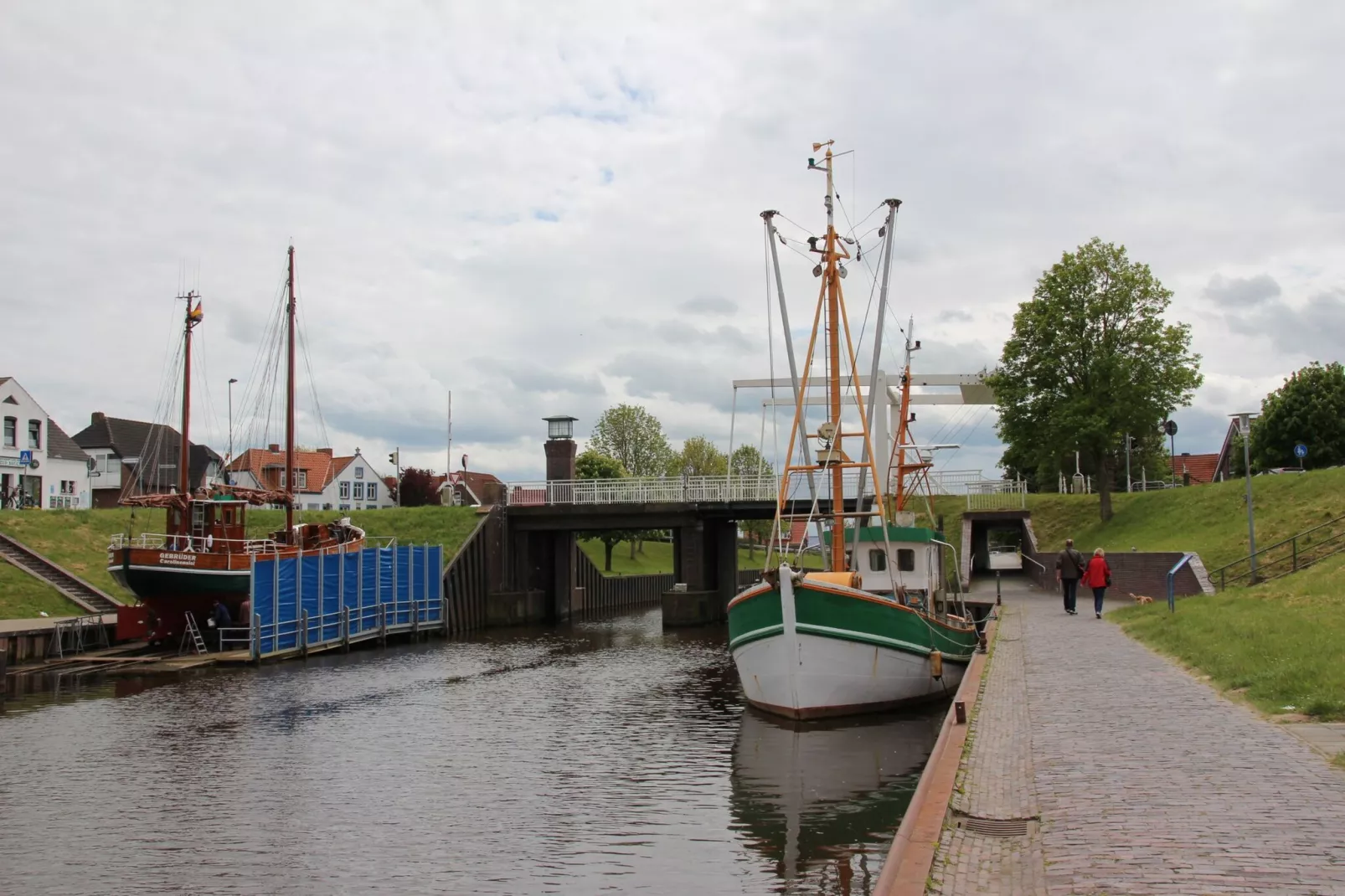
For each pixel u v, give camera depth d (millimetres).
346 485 100250
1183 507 44562
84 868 14055
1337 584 24328
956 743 13180
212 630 41156
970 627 29703
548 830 15547
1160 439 94125
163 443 89938
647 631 53375
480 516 60719
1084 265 48125
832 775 18500
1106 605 35500
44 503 68625
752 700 25062
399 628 47188
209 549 40406
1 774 19688
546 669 36125
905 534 29844
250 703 28078
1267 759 11227
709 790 17781
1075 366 49000
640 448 107938
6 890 13219
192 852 14719
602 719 25328
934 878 8336
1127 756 11766
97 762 20703
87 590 42938
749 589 24094
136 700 28656
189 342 46344
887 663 24031
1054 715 14695
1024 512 53250
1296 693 14500
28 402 67312
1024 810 10094
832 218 25922
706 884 12938
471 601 54906
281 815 16625
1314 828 8680
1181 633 21547
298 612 39469
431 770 19844
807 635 22953
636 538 101812
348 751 21672
